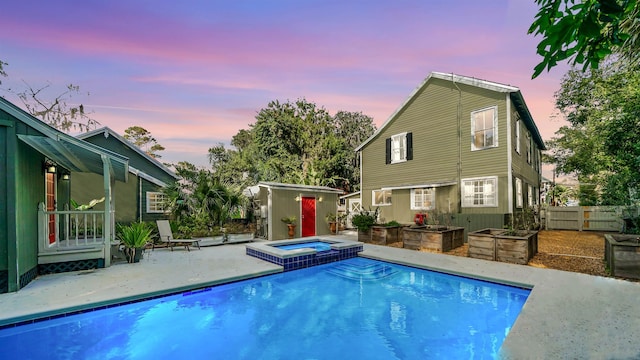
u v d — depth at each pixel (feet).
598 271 21.65
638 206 30.40
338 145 93.71
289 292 21.08
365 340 14.32
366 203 57.41
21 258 18.52
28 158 20.22
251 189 50.96
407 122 50.85
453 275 23.15
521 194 44.68
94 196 42.24
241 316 17.08
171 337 14.60
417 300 19.39
